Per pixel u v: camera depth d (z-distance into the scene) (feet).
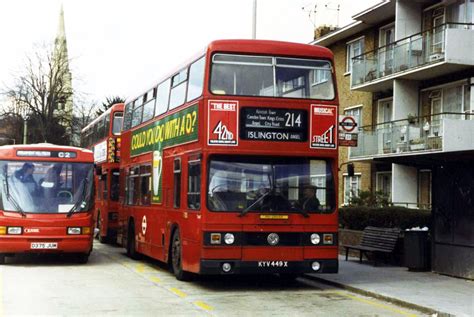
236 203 39.63
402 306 36.04
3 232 52.49
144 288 41.78
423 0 93.15
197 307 34.53
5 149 55.26
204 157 39.75
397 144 89.35
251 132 40.34
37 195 54.39
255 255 39.37
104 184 82.79
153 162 54.03
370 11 100.07
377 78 97.19
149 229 54.13
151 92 57.31
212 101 40.19
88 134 103.45
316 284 45.44
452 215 47.60
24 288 41.01
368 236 58.34
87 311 32.81
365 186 106.01
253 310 33.76
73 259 61.00
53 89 199.21
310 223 40.34
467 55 81.35
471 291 40.09
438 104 90.84
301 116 41.19
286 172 40.63
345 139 59.77
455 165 47.16
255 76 41.11
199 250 39.37
